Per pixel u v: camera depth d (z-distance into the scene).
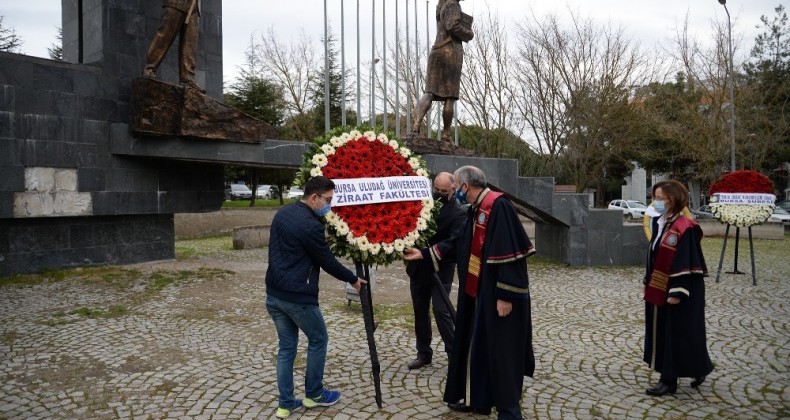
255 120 10.86
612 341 6.36
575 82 24.14
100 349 5.81
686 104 26.23
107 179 10.43
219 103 10.36
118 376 5.04
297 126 29.28
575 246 13.03
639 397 4.66
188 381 4.92
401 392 4.70
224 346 5.96
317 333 4.20
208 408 4.34
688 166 32.03
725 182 10.92
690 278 4.66
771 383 5.00
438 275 5.17
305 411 4.29
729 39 22.86
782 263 13.66
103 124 10.33
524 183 12.63
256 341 6.15
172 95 9.90
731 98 22.88
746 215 10.33
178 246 17.48
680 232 4.72
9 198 9.15
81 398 4.54
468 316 4.22
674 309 4.70
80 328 6.57
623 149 27.25
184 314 7.29
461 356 4.21
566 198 12.95
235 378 5.00
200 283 9.35
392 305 8.10
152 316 7.17
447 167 11.75
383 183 4.53
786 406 4.48
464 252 4.27
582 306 8.34
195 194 12.02
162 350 5.80
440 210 5.27
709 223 22.14
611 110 24.02
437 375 5.12
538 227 14.98
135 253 11.49
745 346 6.18
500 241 3.97
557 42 26.14
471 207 4.29
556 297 9.06
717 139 25.83
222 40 12.72
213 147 10.47
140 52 10.84
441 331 5.14
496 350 3.96
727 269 12.48
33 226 9.79
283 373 4.14
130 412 4.27
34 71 9.41
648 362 4.88
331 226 4.27
